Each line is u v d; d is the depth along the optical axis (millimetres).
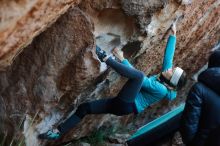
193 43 6359
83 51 3955
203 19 5746
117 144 6020
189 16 5223
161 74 4559
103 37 4301
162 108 7227
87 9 3924
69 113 4691
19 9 2561
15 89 4129
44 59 4012
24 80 4105
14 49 2932
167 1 4176
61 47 3949
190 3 4746
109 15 4113
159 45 5160
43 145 4840
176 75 4457
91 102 4637
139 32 4371
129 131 6641
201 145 4105
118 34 4344
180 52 6270
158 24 4543
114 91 5348
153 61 5535
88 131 5691
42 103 4215
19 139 4223
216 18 6121
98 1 3904
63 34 3891
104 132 6078
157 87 4461
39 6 2730
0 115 4246
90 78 4191
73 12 3795
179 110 5234
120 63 4227
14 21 2598
